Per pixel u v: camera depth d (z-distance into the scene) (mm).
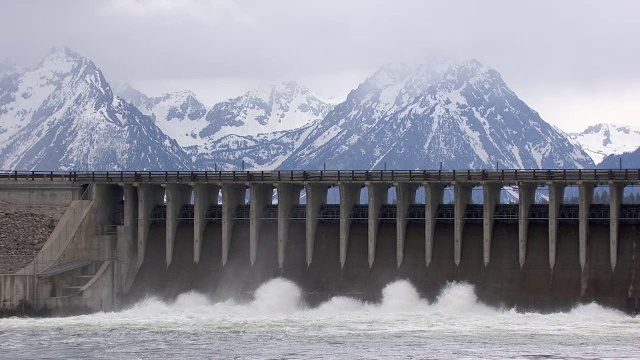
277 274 195250
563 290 182500
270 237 199750
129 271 199875
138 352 150125
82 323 174625
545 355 146125
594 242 184375
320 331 165375
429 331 164375
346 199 194375
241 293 194000
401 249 190750
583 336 159250
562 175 184125
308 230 194250
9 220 195875
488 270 187250
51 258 188250
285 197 197625
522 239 186000
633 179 180625
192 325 172000
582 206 183125
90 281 190125
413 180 190250
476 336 159750
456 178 188500
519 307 183125
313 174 194625
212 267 198375
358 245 194625
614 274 181500
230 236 199750
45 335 163375
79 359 146000
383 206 197250
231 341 157625
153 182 199875
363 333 163250
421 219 195125
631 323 170375
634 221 184375
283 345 154125
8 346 154625
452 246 191125
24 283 180375
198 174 198625
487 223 187375
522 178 186000
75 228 194625
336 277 192375
